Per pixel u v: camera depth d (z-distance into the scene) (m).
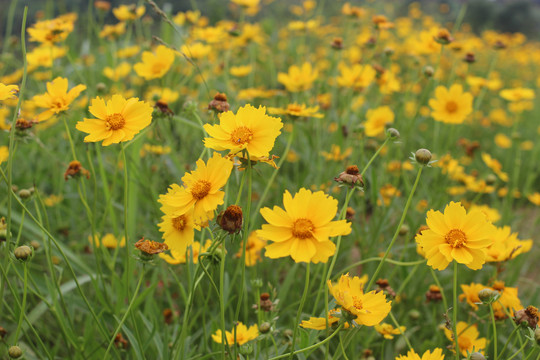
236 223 0.57
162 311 0.83
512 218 1.15
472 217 0.61
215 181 0.59
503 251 0.73
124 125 0.63
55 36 0.91
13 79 1.27
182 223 0.61
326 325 0.59
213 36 1.20
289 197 0.58
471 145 1.24
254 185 1.07
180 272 0.87
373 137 1.23
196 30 1.25
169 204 0.59
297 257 0.57
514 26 6.58
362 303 0.60
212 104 0.73
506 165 1.59
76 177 0.75
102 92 1.09
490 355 0.78
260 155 0.59
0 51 1.70
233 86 1.42
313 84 1.38
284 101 1.25
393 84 1.19
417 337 0.85
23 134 0.74
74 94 0.73
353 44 2.06
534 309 0.63
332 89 1.30
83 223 0.99
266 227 0.58
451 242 0.61
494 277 0.75
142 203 1.01
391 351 0.79
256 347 0.65
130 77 1.47
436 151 1.12
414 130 1.43
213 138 0.60
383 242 0.90
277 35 2.34
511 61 3.19
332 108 1.22
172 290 0.89
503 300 0.72
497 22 6.54
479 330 0.81
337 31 2.52
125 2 2.09
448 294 0.90
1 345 0.73
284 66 1.85
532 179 1.37
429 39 1.18
